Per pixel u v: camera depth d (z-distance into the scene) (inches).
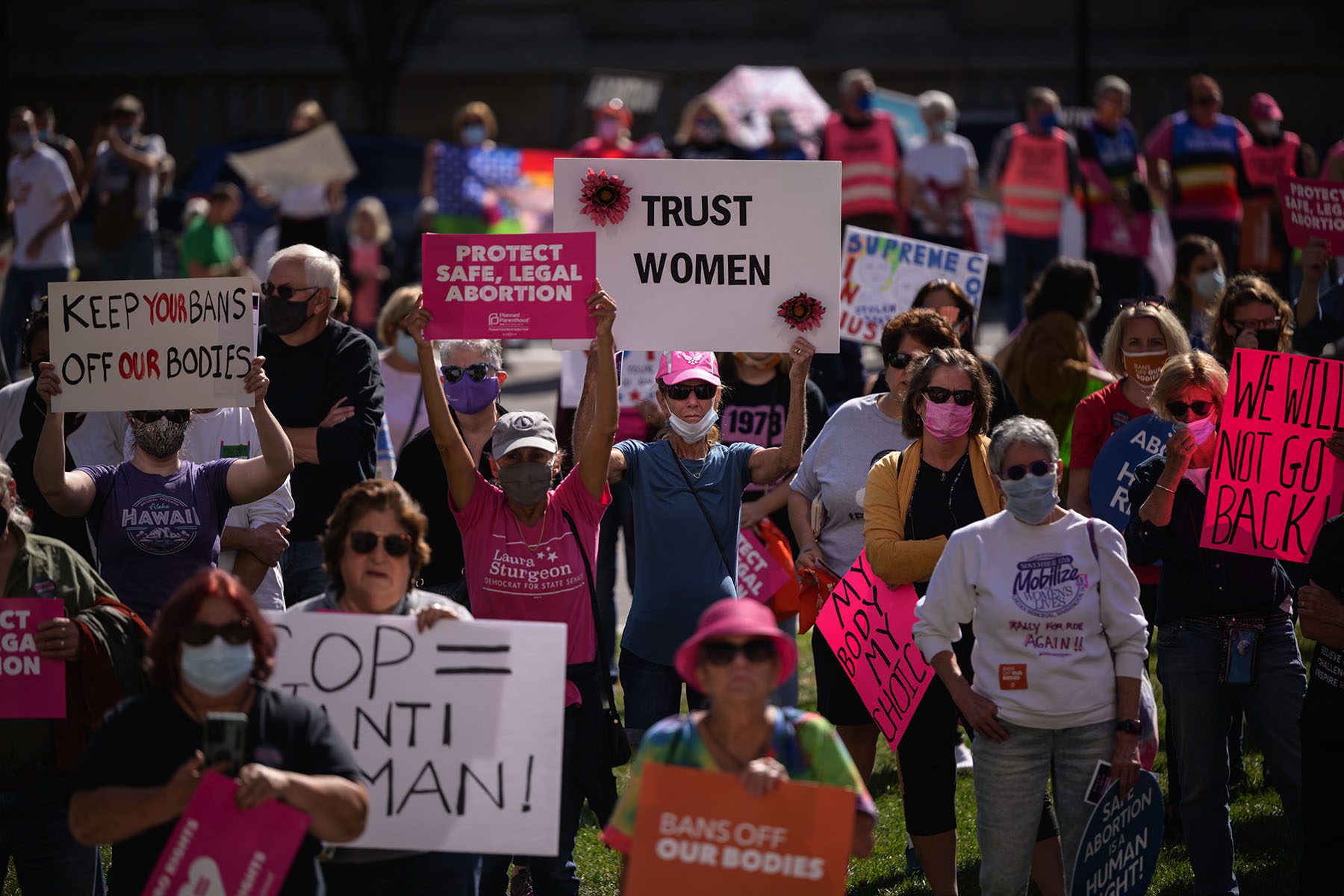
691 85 3902.6
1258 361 601.9
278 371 715.4
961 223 1752.0
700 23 3929.6
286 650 483.5
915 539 613.3
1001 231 2003.0
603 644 599.8
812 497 714.8
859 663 619.5
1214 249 979.9
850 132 1747.0
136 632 532.7
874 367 1867.6
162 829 434.6
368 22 3403.1
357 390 718.5
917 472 619.8
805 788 421.7
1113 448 698.8
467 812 483.8
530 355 2282.2
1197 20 3752.5
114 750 426.6
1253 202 1403.8
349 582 495.5
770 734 437.4
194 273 1923.0
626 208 663.8
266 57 3981.3
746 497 804.6
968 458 616.4
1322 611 542.6
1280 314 778.8
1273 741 600.1
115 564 596.1
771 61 3870.6
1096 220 1610.5
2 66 3405.5
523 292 613.3
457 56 3937.0
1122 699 540.1
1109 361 740.7
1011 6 3804.1
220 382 601.0
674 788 423.8
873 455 685.3
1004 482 536.1
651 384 1015.0
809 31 3887.8
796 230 663.1
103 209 1755.7
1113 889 537.0
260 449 689.0
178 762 426.0
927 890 655.8
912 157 1749.5
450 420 596.1
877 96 2635.3
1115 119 1609.3
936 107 1734.7
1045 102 1720.0
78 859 538.0
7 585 524.7
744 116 2568.9
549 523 590.9
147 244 1772.9
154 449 600.7
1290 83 3710.6
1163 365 721.0
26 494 655.1
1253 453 599.8
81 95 4028.1
